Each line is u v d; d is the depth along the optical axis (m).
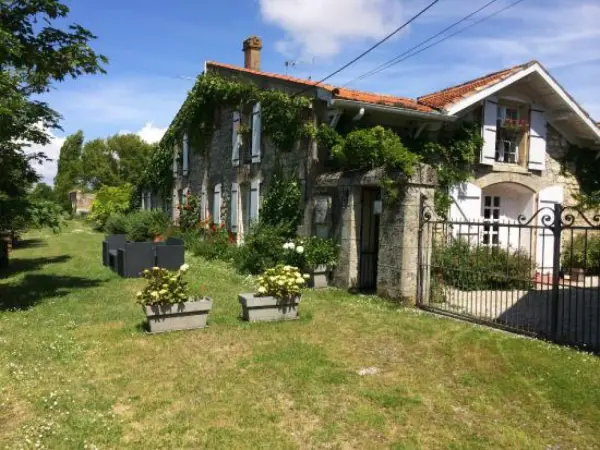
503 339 5.80
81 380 4.47
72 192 53.09
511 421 3.73
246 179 12.86
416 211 7.69
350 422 3.66
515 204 11.69
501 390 4.29
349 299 8.08
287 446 3.33
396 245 7.78
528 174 11.21
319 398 4.09
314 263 9.18
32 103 9.41
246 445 3.34
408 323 6.52
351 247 8.89
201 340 5.69
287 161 10.82
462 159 10.19
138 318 6.77
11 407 3.92
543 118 11.32
